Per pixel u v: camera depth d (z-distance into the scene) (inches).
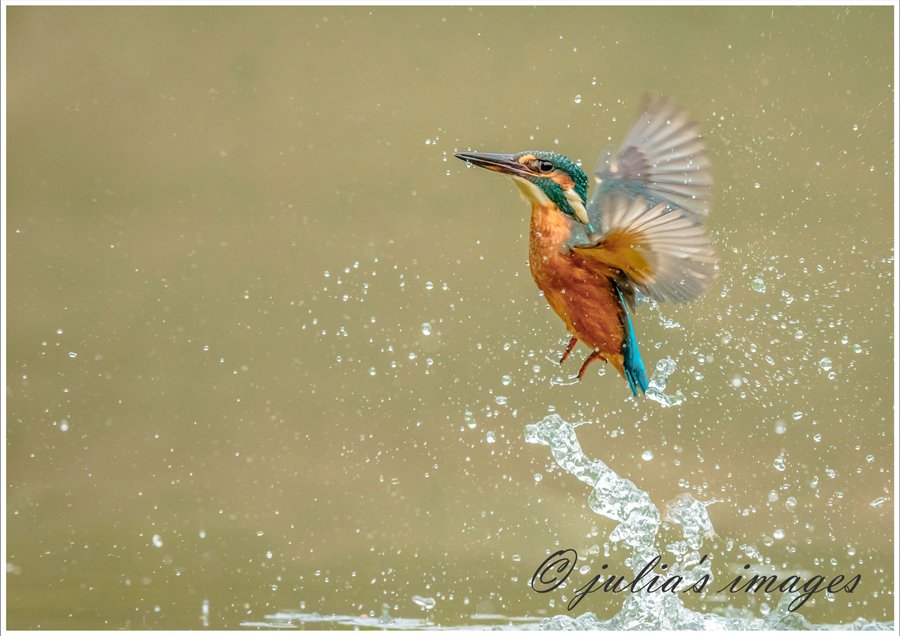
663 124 298.4
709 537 391.5
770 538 392.2
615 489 334.3
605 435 474.3
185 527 406.0
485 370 521.0
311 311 567.5
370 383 518.3
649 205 269.9
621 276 283.3
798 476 443.5
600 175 297.9
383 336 558.9
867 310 495.5
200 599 331.3
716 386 480.4
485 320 551.8
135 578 352.2
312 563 369.4
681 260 270.4
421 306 570.3
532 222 291.4
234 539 394.0
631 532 330.0
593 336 288.0
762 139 594.2
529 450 477.1
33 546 385.4
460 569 363.9
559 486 452.8
